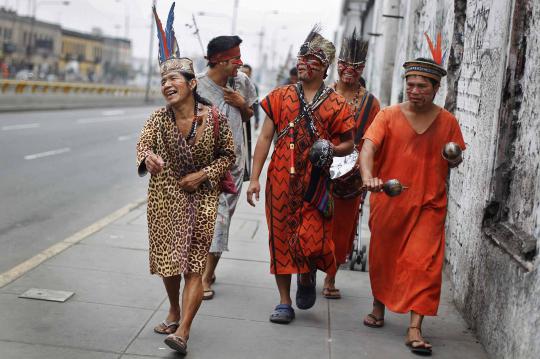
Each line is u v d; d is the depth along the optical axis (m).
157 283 5.70
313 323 5.01
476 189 5.27
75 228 8.23
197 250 4.31
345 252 5.66
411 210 4.60
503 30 4.85
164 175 4.30
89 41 100.12
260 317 5.07
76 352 4.20
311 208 4.79
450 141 4.62
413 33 9.43
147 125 4.34
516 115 4.61
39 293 5.24
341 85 5.89
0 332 4.43
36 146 16.77
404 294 4.57
